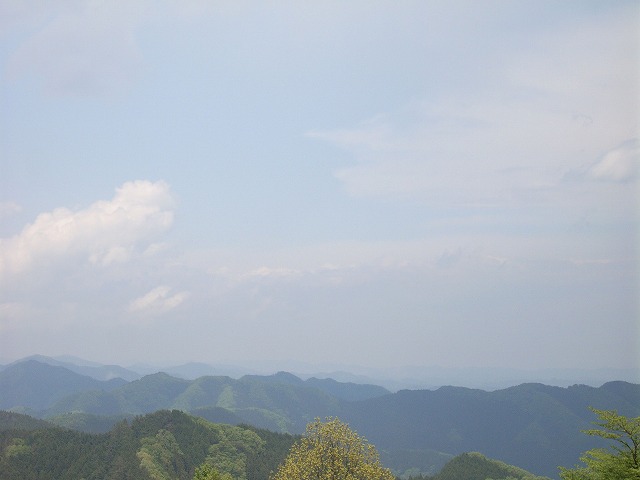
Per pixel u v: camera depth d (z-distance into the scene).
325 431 73.69
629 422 44.84
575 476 48.25
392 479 71.12
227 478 90.69
